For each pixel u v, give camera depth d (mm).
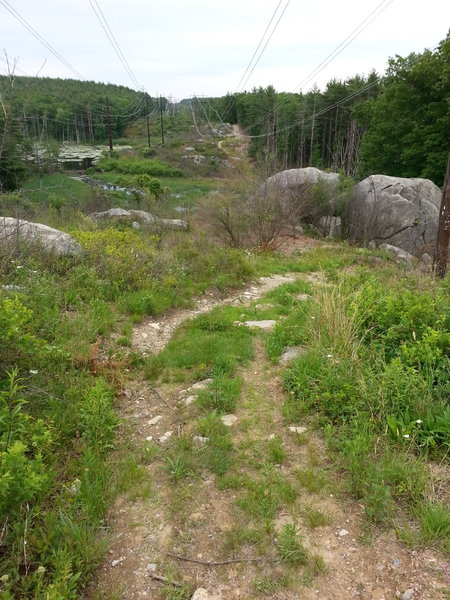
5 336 3775
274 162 20625
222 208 15422
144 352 5652
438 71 21219
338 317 5117
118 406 4355
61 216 14234
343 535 2721
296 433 3727
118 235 9781
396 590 2361
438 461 3275
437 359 4258
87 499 2887
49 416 3559
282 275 11367
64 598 2172
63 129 79812
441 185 21922
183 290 8430
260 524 2824
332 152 51000
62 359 4461
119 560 2613
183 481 3266
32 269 6668
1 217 7824
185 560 2611
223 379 4691
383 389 3793
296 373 4645
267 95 69312
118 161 59500
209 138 72562
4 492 2412
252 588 2426
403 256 14742
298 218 17906
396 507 2877
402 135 23750
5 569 2354
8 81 5582
